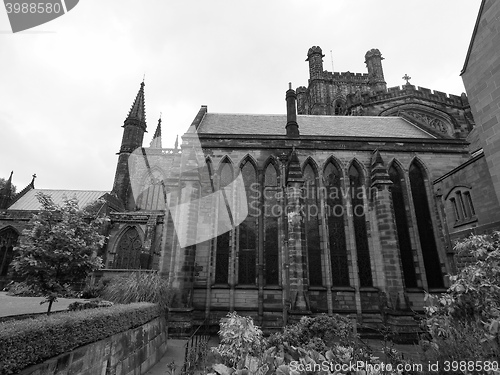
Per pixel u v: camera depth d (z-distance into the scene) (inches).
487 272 251.9
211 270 748.0
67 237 402.3
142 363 401.1
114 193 1948.8
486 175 551.5
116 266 1454.2
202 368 386.3
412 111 1398.9
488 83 426.0
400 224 800.3
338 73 2208.4
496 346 199.8
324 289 726.5
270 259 772.0
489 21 422.0
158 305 497.7
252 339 260.4
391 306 672.4
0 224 1681.8
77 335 252.5
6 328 189.6
